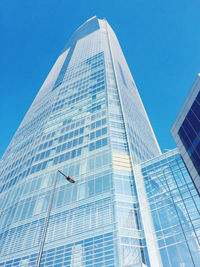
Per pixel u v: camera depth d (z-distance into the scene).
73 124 58.59
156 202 33.31
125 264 24.98
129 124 54.16
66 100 72.31
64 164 46.94
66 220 34.56
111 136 46.81
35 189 44.75
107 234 29.23
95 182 38.66
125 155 42.91
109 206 33.00
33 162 53.56
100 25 141.25
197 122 27.44
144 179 38.28
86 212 34.12
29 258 31.33
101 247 28.00
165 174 36.78
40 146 58.19
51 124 64.94
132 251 26.78
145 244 27.62
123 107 57.91
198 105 27.61
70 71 93.06
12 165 60.88
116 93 64.38
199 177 26.83
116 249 26.81
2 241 36.81
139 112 77.00
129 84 88.94
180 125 31.91
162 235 28.56
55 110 70.81
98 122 53.31
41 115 75.81
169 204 31.69
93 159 43.81
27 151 60.97
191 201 30.08
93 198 35.88
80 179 41.03
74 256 28.56
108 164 40.62
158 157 40.75
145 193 35.78
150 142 67.44
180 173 35.19
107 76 72.31
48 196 41.31
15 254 33.06
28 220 38.22
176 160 37.88
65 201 38.28
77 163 45.19
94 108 59.28
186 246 25.67
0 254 34.38
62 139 55.50
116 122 52.06
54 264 28.75
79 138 52.00
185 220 28.33
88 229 31.33
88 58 94.31
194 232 26.42
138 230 29.72
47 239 32.88
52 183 43.97
